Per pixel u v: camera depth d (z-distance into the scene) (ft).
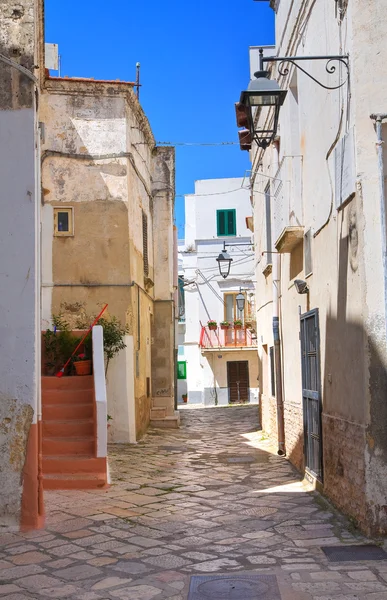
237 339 104.42
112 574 17.02
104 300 43.98
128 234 44.52
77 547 19.54
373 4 20.92
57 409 32.71
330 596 14.92
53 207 44.21
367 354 19.88
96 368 32.14
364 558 17.67
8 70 22.63
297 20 29.58
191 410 89.45
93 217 44.39
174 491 27.81
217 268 105.60
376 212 20.21
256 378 105.91
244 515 23.26
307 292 29.50
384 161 20.68
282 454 38.17
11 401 21.84
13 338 21.99
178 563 17.81
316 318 26.96
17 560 18.40
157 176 60.85
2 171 22.38
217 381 106.22
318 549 18.72
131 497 26.58
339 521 21.88
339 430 23.04
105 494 27.17
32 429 21.83
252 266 104.78
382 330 19.89
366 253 20.10
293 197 31.27
